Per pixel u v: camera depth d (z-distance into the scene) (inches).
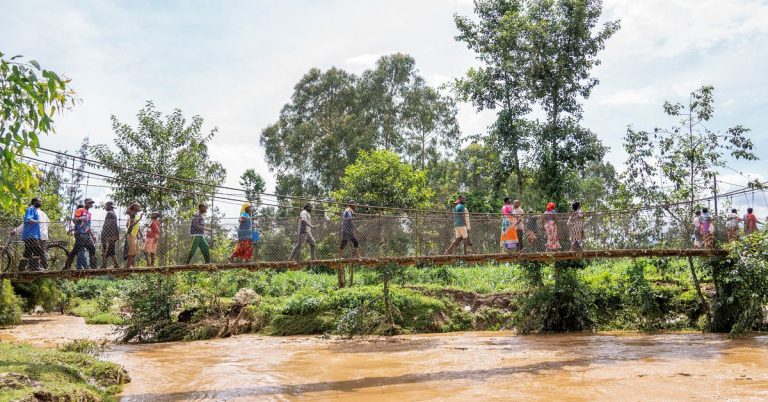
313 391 417.4
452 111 1680.6
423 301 797.9
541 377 444.5
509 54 882.8
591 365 487.2
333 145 1616.6
